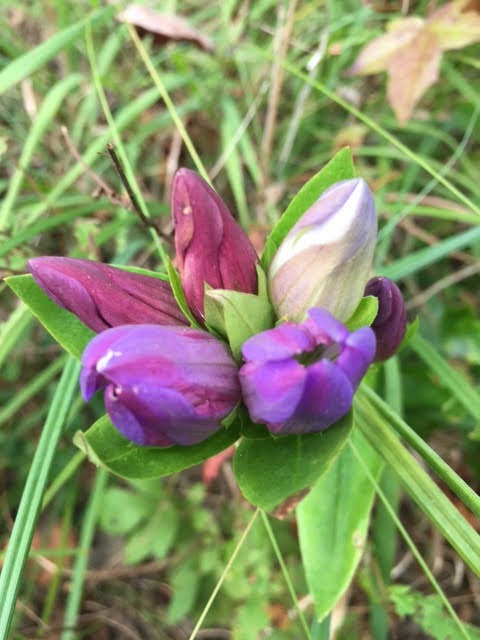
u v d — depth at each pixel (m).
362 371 0.11
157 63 0.28
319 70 0.27
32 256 0.22
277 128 0.28
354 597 0.22
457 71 0.28
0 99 0.28
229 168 0.24
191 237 0.13
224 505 0.25
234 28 0.28
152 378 0.11
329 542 0.16
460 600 0.24
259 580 0.22
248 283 0.13
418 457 0.24
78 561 0.22
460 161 0.28
